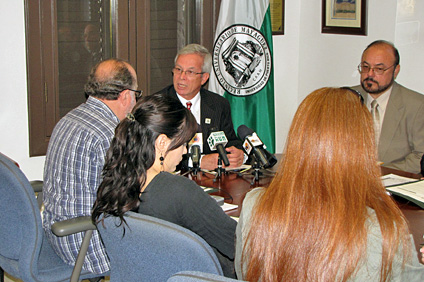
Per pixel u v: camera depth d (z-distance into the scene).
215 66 3.48
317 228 0.96
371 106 3.05
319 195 0.99
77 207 1.86
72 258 1.87
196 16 3.61
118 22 3.24
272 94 3.63
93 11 3.19
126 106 2.12
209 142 2.38
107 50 3.28
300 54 4.34
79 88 3.21
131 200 1.33
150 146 1.39
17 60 2.91
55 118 3.09
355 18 3.95
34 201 1.71
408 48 3.65
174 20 3.55
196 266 1.13
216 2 3.62
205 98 3.04
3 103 2.90
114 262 1.33
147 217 1.19
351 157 1.00
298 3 4.27
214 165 2.54
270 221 1.02
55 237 1.88
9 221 1.75
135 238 1.19
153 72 3.53
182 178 1.41
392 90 3.01
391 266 0.95
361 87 3.15
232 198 2.05
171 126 1.43
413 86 3.66
